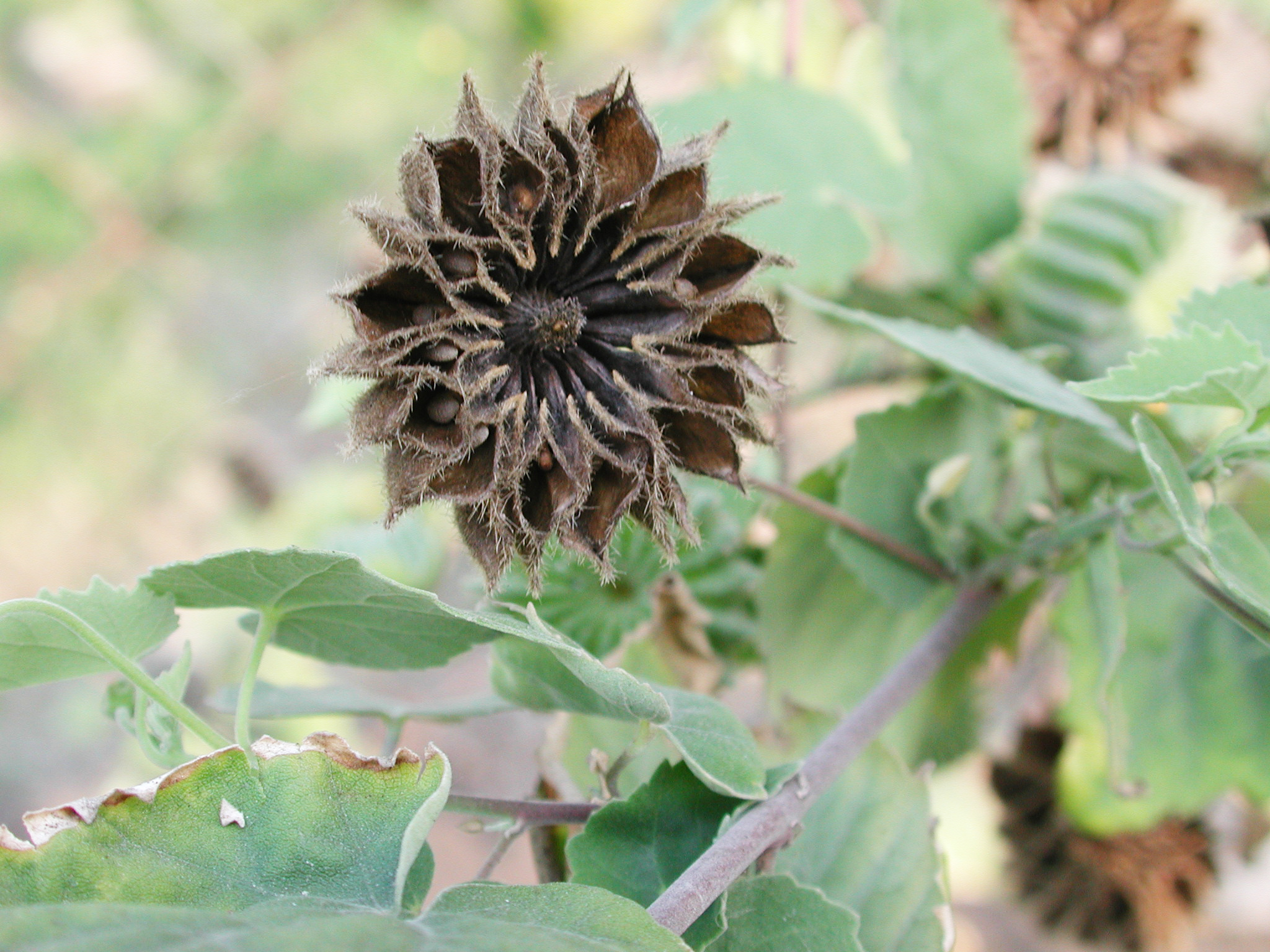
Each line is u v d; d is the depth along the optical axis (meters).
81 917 0.12
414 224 0.14
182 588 0.14
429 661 0.15
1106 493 0.17
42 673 0.14
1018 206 0.18
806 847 0.15
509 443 0.14
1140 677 0.17
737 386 0.14
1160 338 0.14
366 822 0.13
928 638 0.16
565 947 0.13
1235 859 0.18
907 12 0.18
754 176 0.17
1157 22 0.18
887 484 0.17
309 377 0.14
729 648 0.17
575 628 0.16
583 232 0.14
